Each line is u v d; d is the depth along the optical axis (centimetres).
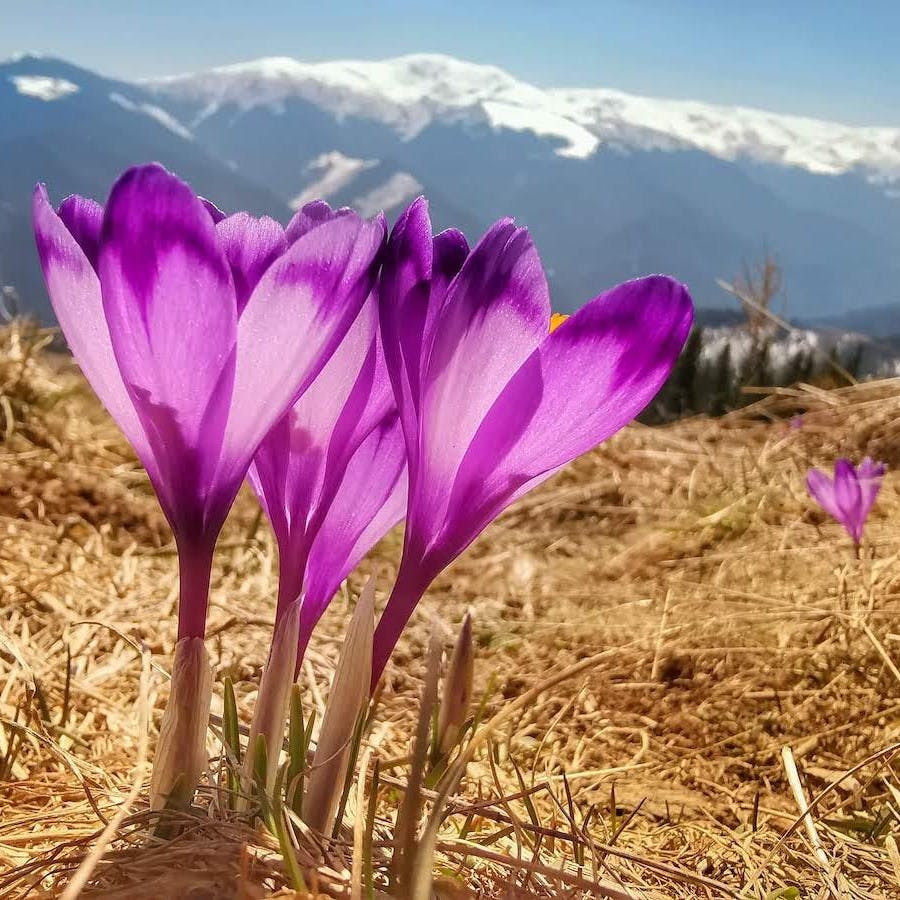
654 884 20
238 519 61
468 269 11
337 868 12
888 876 22
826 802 31
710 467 79
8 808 21
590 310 11
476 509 12
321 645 40
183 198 10
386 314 11
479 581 58
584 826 18
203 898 11
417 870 11
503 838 19
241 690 35
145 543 54
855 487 47
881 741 35
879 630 42
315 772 12
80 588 43
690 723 38
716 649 42
